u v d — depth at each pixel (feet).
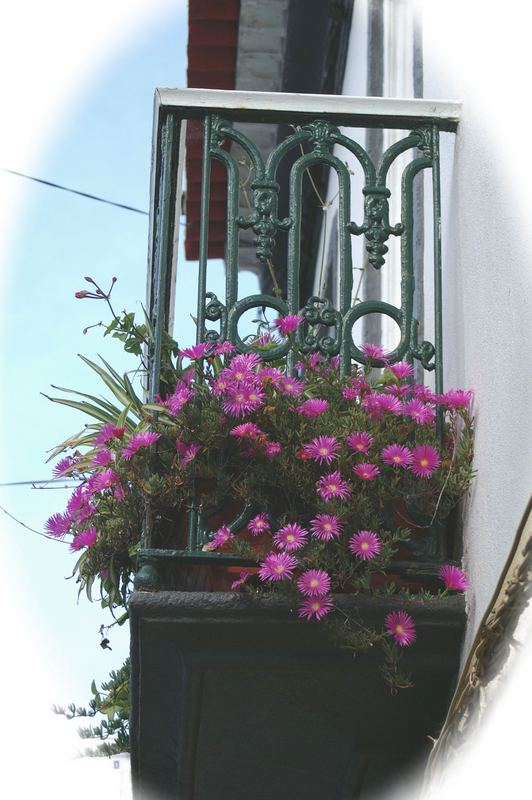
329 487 11.69
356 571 11.85
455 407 12.42
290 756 13.69
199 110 13.51
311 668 12.05
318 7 24.80
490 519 11.46
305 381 12.72
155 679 12.44
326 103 13.60
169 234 13.82
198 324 12.83
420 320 15.79
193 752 13.58
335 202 25.67
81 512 12.62
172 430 12.44
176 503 12.22
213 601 11.62
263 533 12.02
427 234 15.67
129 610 11.64
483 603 11.43
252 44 27.48
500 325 11.65
